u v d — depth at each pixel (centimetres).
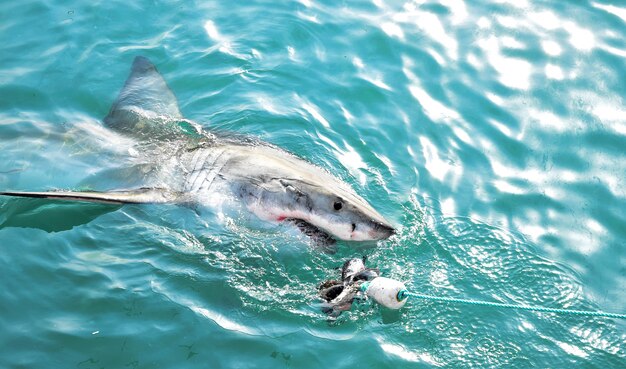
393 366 452
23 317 461
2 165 534
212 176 514
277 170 507
